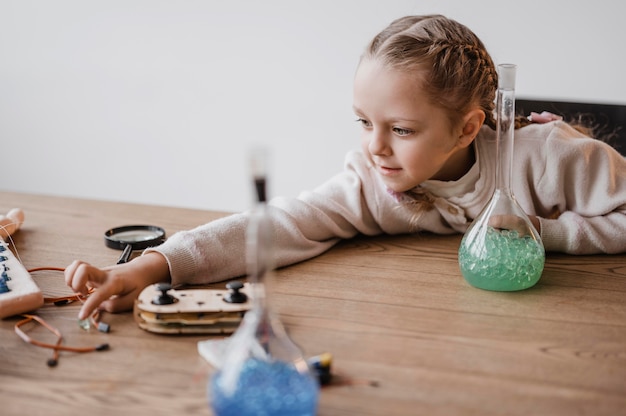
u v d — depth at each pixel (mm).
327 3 2010
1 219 1207
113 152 2316
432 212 1237
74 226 1262
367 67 1097
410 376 794
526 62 1899
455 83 1095
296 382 673
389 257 1145
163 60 2191
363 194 1220
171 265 1005
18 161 2404
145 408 736
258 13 2074
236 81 2143
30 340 857
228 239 1062
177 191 2291
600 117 1841
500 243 1002
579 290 1024
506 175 1021
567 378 796
